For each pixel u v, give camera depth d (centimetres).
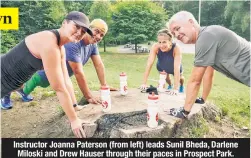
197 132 283
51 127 298
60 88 244
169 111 287
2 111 371
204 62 259
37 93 443
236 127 320
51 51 234
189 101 274
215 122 320
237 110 370
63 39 243
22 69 257
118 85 459
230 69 270
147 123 265
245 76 270
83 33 239
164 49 359
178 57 357
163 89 356
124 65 558
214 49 257
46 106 388
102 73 356
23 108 381
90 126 259
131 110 277
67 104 248
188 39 270
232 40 263
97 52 353
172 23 272
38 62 249
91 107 295
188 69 546
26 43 247
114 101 309
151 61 363
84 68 575
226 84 502
